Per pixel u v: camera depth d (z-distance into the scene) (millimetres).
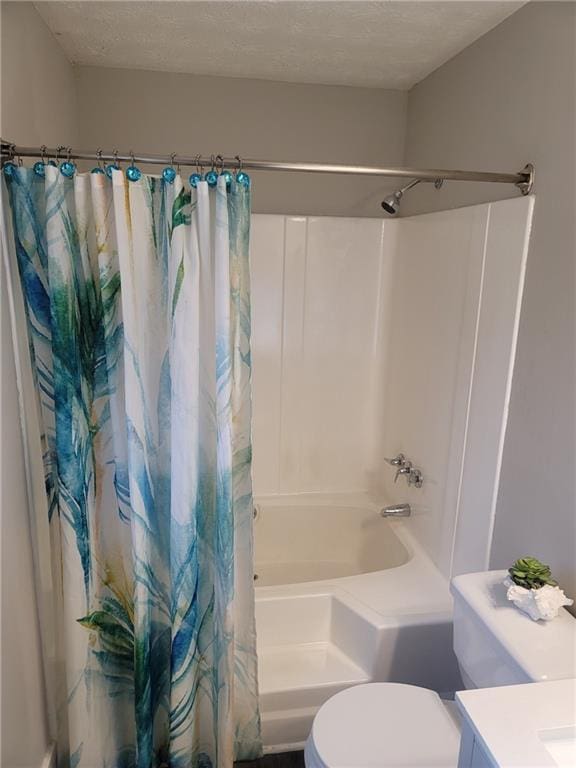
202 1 1575
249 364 1505
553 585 1312
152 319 1446
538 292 1459
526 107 1526
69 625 1479
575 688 1003
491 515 1689
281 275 2479
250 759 1750
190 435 1455
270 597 1890
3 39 1329
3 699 1283
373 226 2490
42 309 1368
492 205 1657
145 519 1498
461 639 1428
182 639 1562
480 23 1673
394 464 2383
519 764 836
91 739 1596
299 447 2691
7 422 1315
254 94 2385
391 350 2570
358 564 2648
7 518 1312
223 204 1351
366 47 1924
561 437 1375
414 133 2404
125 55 2078
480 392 1736
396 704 1416
